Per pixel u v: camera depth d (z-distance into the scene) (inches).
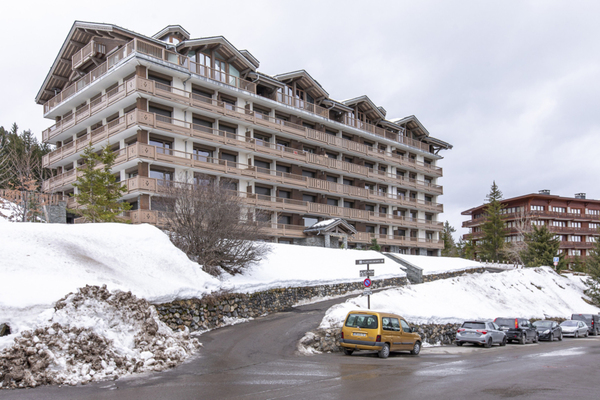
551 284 1803.6
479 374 490.9
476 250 3041.3
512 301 1456.7
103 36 1546.5
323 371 478.9
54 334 416.2
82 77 1665.8
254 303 866.8
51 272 538.6
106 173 1152.2
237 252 946.7
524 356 713.0
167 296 647.1
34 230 636.1
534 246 2274.9
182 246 892.6
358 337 634.2
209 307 741.3
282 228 1803.6
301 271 1161.4
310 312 909.8
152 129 1428.4
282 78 1923.0
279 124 1849.2
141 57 1409.9
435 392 381.7
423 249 2556.6
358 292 1228.5
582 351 818.2
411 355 690.8
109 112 1536.7
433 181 2768.2
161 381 401.4
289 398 346.3
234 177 1673.2
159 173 1483.8
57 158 1724.9
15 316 429.4
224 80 1688.0
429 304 1065.5
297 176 1909.4
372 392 375.2
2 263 518.6
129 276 641.0
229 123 1711.4
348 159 2235.5
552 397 372.8
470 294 1331.2
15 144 1636.3
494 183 3287.4
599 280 1894.7
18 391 353.4
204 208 924.0
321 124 2080.5
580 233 3157.0
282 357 565.3
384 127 2471.7
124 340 474.6
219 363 500.4
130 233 765.9
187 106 1539.1
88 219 1125.7
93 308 469.1
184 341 557.9
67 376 387.2
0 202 1190.3
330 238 1924.2
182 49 1587.1
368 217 2188.7
